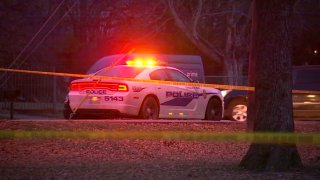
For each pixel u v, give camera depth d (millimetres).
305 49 125688
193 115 56469
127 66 53938
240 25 112438
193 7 109812
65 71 120125
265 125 32188
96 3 121875
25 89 89938
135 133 44688
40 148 39438
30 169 32562
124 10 119250
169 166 34438
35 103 87500
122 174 31328
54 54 117875
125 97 50094
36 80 90500
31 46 110938
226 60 111938
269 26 31844
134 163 35500
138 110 51312
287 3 31734
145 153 39438
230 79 89750
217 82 89875
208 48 112125
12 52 109875
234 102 65500
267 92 32125
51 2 114312
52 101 89688
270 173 31281
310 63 127062
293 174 31000
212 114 59000
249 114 44219
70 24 119938
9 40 111500
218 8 110125
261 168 32250
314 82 59500
